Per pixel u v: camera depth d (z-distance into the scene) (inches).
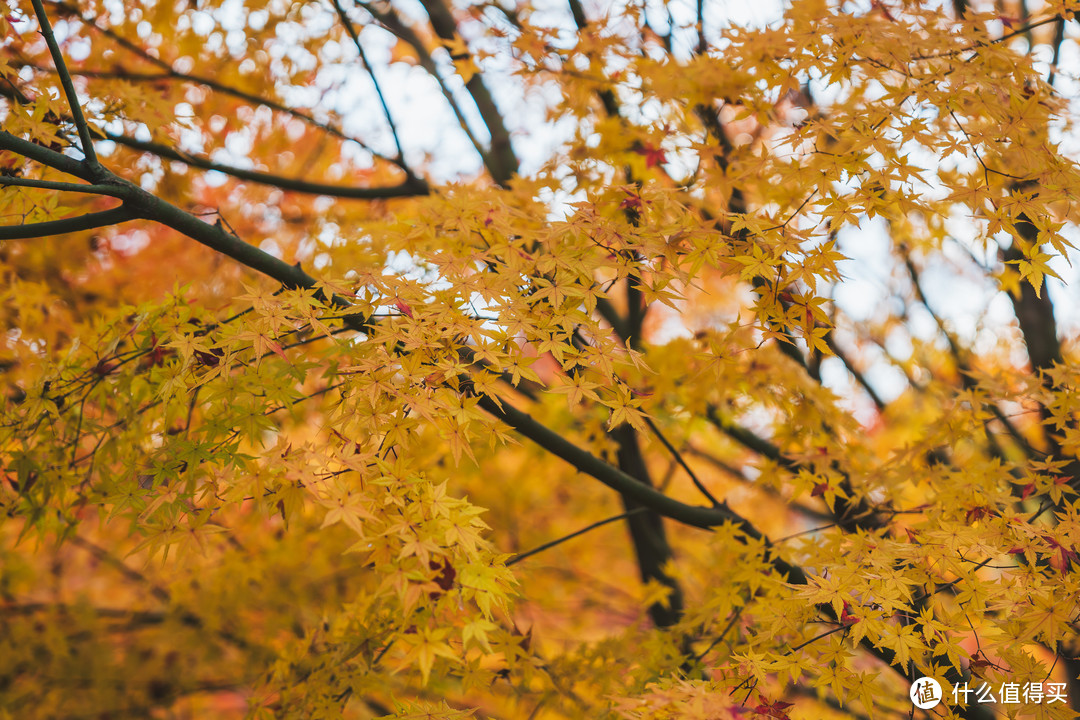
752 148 121.1
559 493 225.1
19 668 173.2
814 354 135.5
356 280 74.7
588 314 75.4
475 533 62.5
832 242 71.3
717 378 88.1
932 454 121.3
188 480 67.4
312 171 169.6
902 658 65.4
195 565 163.8
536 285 78.2
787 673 70.7
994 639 70.0
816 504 177.2
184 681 185.2
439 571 60.8
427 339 67.9
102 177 76.4
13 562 179.0
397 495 63.2
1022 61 83.4
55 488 86.0
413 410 62.5
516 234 87.0
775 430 116.6
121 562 203.6
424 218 94.6
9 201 88.8
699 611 102.0
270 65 143.0
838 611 67.7
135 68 141.6
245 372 73.0
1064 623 68.4
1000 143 75.2
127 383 82.6
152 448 92.7
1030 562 71.4
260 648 173.5
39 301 114.7
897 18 91.5
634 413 70.4
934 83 78.9
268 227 165.6
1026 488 91.1
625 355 71.2
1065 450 92.1
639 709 67.6
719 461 188.7
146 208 78.6
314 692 89.2
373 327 70.1
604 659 106.7
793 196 98.7
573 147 114.4
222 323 78.3
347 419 65.3
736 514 107.5
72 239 136.6
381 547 61.6
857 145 72.9
